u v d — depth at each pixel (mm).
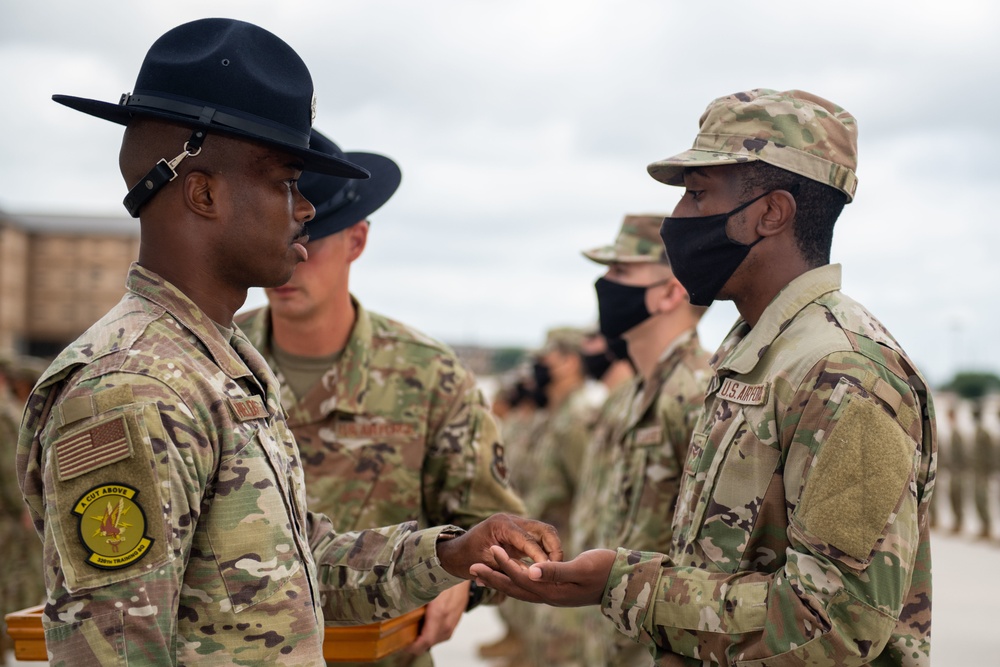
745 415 2129
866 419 1952
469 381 3145
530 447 9562
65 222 29984
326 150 2756
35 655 2326
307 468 3008
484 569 2215
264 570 1759
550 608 6340
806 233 2246
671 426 3598
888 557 1918
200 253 1850
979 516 15898
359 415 3023
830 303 2158
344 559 2447
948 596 10719
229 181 1834
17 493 7871
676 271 2379
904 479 1948
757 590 2008
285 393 3039
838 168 2244
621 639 3824
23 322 29641
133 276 1838
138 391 1648
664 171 2418
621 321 3857
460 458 3072
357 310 3139
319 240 2893
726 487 2133
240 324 3199
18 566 7848
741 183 2248
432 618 2852
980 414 16094
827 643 1909
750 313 2320
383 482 3016
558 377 8727
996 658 7750
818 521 1931
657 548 3605
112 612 1573
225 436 1749
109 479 1601
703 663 2098
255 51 1869
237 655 1719
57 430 1635
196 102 1812
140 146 1832
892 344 2119
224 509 1737
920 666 2146
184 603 1705
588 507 5035
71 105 1886
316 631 1833
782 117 2244
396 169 3182
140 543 1591
